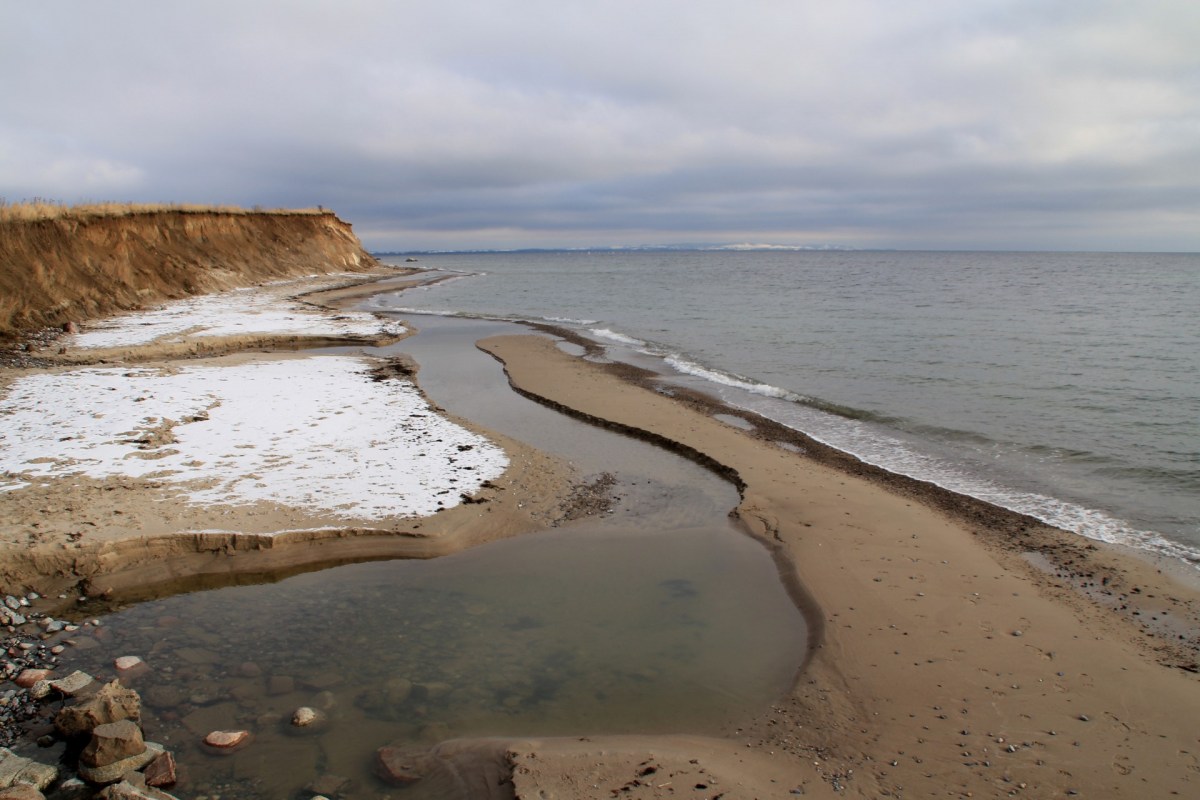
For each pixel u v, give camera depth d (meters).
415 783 4.51
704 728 5.20
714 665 6.05
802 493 9.91
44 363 16.77
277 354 20.08
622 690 5.66
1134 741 4.98
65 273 24.52
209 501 8.80
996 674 5.80
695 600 7.20
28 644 6.17
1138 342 22.38
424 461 10.73
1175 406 14.22
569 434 13.02
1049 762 4.78
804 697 5.57
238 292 35.22
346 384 15.84
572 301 41.03
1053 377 17.11
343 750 4.86
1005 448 11.91
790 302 38.66
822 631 6.50
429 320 30.19
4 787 4.16
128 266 29.06
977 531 8.67
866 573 7.58
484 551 8.29
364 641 6.35
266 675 5.79
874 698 5.53
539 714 5.32
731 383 17.23
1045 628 6.48
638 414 14.08
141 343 19.31
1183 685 5.63
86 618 6.68
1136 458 11.20
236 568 7.66
